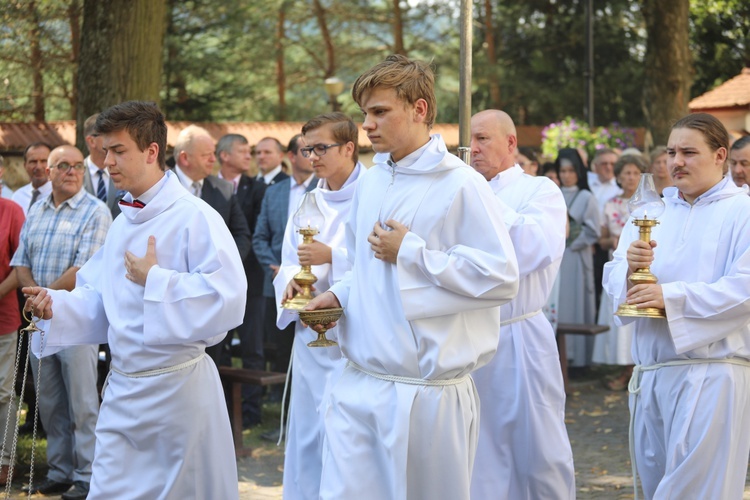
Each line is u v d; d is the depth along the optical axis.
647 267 4.21
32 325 4.02
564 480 4.90
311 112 27.17
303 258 4.49
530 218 4.82
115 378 4.05
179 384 3.98
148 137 3.99
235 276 3.93
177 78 22.78
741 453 4.28
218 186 6.86
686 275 4.29
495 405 4.89
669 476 4.27
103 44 9.93
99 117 3.99
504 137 5.02
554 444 4.88
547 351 4.90
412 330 3.56
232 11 22.47
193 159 6.77
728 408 4.20
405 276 3.50
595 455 6.74
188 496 4.04
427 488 3.61
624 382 8.97
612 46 27.62
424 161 3.62
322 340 3.79
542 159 16.73
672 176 4.36
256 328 7.48
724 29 27.72
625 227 4.64
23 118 20.67
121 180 3.99
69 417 5.77
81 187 5.78
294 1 25.47
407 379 3.60
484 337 3.67
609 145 15.48
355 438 3.67
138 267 3.88
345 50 27.50
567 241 9.09
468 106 5.00
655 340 4.33
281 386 8.15
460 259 3.47
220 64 22.92
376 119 3.59
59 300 4.04
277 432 7.07
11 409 5.95
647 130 16.61
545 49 27.80
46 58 19.66
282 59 26.95
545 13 28.41
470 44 4.98
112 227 4.12
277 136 17.17
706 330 4.14
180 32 22.44
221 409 4.12
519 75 27.61
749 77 22.02
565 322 9.08
